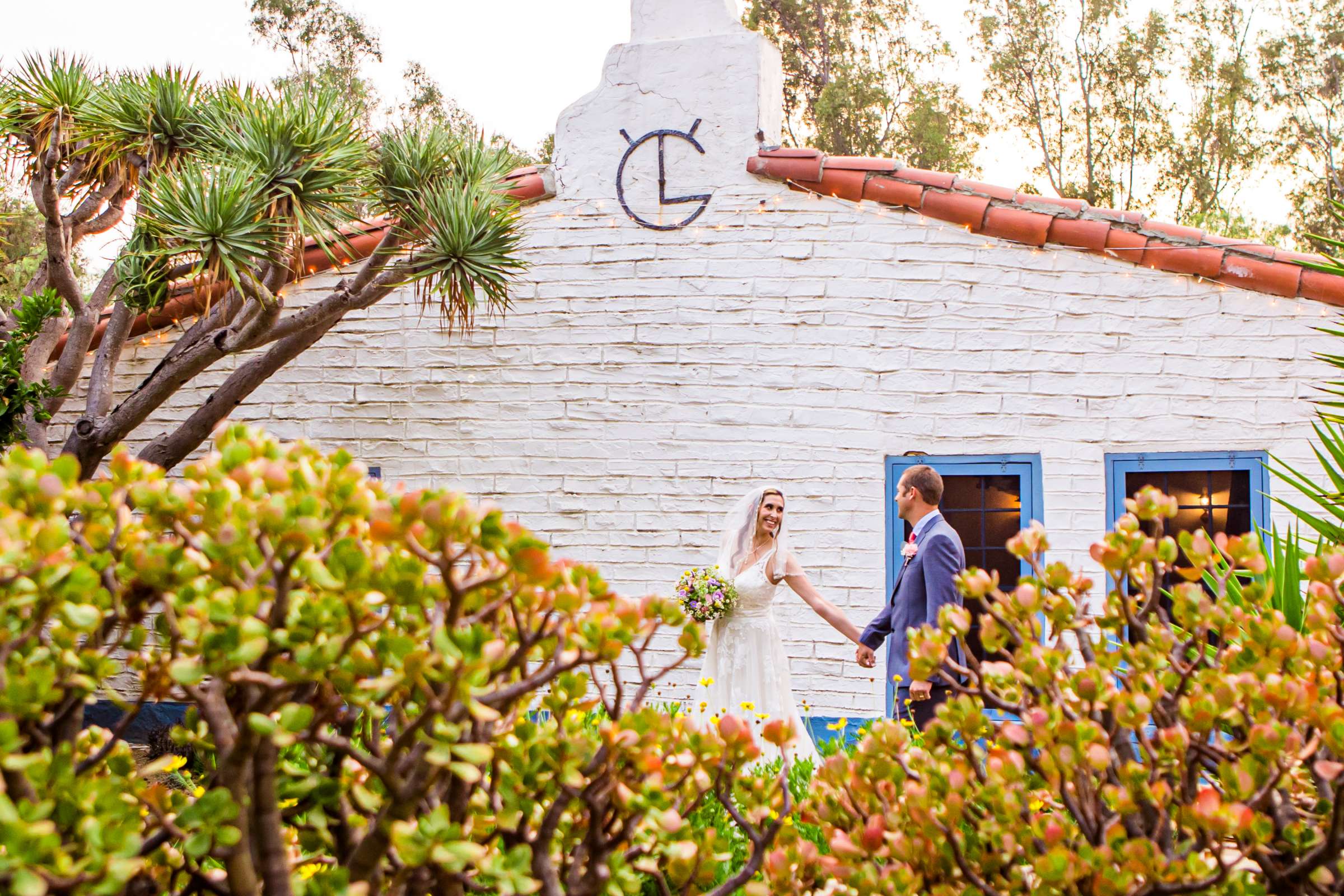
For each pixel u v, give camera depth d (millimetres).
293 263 6621
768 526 5477
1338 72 24047
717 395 6738
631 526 6754
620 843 1699
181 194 5445
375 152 6254
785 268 6723
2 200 15711
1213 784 2008
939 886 1826
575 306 6941
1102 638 2041
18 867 1250
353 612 1425
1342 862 1805
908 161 25750
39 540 1338
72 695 1569
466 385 7016
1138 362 6289
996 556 6379
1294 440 6078
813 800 2105
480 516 1408
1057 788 1872
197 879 1610
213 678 1488
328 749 1785
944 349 6512
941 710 1992
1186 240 6207
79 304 6258
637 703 1717
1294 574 2939
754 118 6863
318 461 1623
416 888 1597
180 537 1528
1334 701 1926
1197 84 24875
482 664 1407
